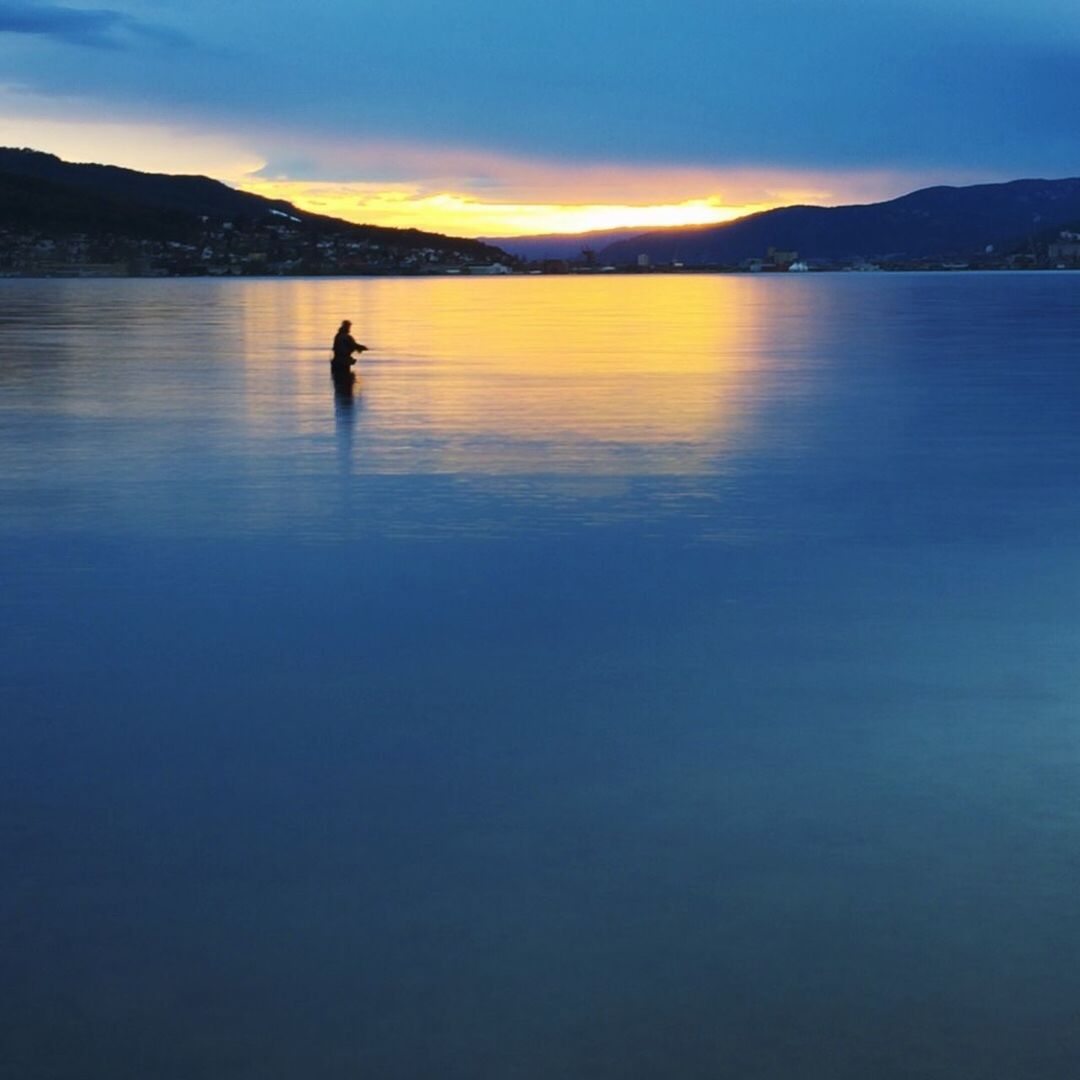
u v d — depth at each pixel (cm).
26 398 1950
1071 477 1238
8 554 923
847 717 598
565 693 630
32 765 541
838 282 15288
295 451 1412
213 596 810
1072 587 830
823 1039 351
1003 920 412
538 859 453
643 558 913
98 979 379
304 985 375
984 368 2467
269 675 657
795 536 985
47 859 454
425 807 497
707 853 458
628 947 395
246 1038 351
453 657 687
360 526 1020
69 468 1295
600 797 507
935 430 1584
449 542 962
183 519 1045
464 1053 344
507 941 398
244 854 457
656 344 3281
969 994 371
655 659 684
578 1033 353
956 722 591
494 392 2056
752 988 373
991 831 477
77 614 770
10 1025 358
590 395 2012
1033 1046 349
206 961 388
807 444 1470
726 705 614
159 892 430
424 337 3603
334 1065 340
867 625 747
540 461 1345
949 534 990
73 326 4228
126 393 2027
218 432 1572
